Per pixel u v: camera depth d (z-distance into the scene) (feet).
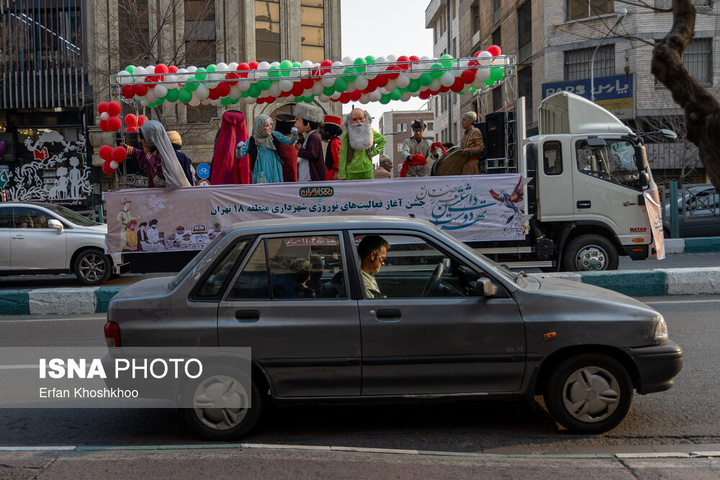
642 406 17.79
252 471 13.15
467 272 15.83
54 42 94.94
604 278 32.99
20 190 95.96
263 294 15.53
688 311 29.37
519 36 111.45
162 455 14.05
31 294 33.42
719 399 18.17
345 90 35.47
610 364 15.42
